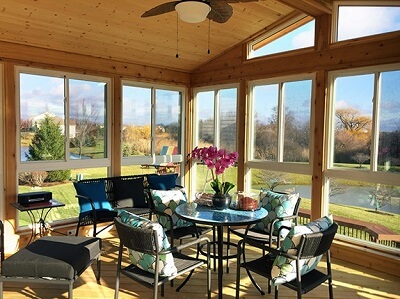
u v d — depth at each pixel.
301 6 3.74
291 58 4.36
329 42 3.98
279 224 3.28
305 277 2.41
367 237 3.74
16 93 3.91
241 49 4.93
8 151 3.87
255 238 3.23
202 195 3.50
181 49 4.84
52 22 3.61
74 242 2.92
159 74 5.34
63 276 2.47
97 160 4.71
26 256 2.57
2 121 3.81
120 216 2.54
